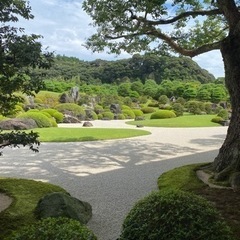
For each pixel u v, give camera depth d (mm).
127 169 7684
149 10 8000
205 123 23438
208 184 5898
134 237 2592
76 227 2248
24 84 3617
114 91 52562
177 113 30609
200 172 6934
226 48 6688
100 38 9945
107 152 10203
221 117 25516
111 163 8430
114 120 28859
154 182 6371
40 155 9539
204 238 2389
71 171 7395
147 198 2840
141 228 2576
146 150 10742
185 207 2594
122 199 5191
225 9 6750
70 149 10734
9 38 3422
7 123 16172
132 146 11609
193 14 8070
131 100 44594
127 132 16188
